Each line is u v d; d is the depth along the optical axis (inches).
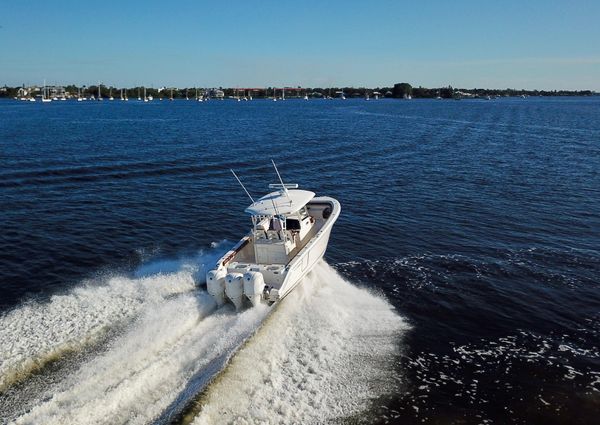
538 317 581.3
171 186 1170.6
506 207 1034.1
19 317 502.3
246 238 648.4
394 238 848.9
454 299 622.5
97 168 1306.6
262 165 1453.0
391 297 625.3
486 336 539.5
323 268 703.1
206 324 484.1
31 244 767.1
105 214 935.0
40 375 401.7
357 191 1172.5
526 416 416.2
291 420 382.0
